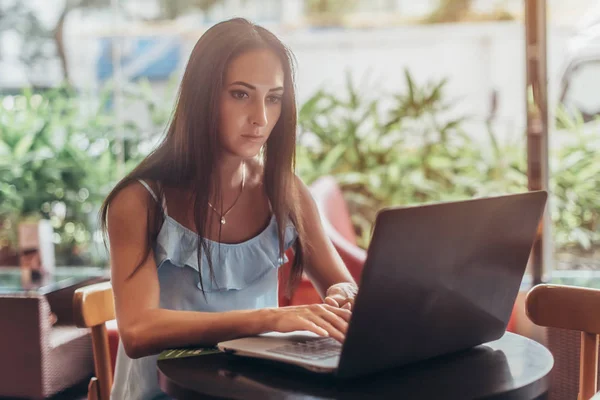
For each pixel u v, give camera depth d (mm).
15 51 4742
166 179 1448
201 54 1405
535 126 2986
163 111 4461
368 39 4988
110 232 1406
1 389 2949
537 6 2957
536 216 1221
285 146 1550
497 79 4773
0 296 2920
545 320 1498
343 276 1651
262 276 1551
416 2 5094
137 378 1450
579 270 3246
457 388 1085
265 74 1394
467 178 4102
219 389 1069
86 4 4781
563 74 3824
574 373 2400
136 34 5125
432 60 4895
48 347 2941
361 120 4266
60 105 4406
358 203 4176
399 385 1095
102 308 1536
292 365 1132
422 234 1040
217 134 1424
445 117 4262
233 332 1265
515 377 1139
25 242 3309
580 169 3492
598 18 3844
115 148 4348
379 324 1062
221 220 1507
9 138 4230
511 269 1231
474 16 4832
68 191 4227
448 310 1162
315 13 5301
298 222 1609
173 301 1469
